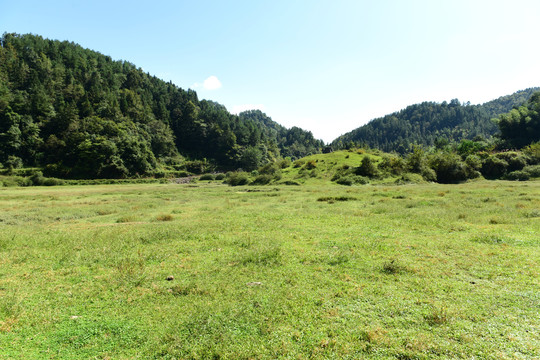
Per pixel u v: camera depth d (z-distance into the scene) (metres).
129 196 36.22
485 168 55.12
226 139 143.25
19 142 88.31
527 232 10.94
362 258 8.86
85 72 145.62
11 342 4.88
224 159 142.00
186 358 4.37
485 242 10.00
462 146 83.81
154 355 4.48
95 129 101.50
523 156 55.59
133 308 6.11
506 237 10.24
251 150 126.31
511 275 7.06
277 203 25.20
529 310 5.38
